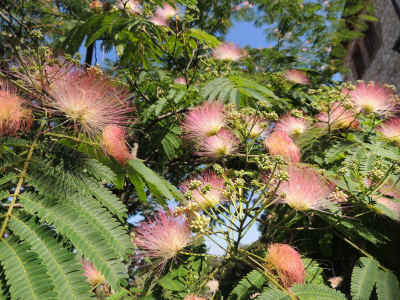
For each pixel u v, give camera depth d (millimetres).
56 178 1209
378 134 2445
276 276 1516
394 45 5961
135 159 1709
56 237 985
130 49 2848
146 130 2834
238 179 1745
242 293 1575
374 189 1810
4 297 825
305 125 2635
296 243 2199
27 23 3320
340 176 1905
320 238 2154
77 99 1564
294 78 3787
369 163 2061
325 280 1678
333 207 1763
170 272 1761
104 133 1627
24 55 1755
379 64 7336
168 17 3195
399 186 1907
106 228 1114
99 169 1387
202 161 2730
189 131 2357
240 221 1546
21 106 1486
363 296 1473
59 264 922
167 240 1722
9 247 910
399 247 1854
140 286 1732
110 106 1664
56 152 1360
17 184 1120
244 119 2135
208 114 2209
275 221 2096
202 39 2918
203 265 1849
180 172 3176
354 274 1569
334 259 2203
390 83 6781
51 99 1556
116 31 2592
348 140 2314
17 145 1312
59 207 1082
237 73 3158
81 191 1211
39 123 1536
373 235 1787
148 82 3004
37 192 1114
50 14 3578
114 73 2973
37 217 1027
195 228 1544
